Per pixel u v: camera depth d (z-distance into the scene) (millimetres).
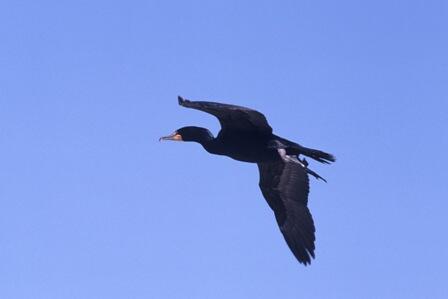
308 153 18625
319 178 19656
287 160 19109
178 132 19812
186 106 16672
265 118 18344
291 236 20438
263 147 19000
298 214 20406
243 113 18297
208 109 17109
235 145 19172
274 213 20594
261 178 20578
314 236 20281
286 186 20500
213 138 19547
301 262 20266
